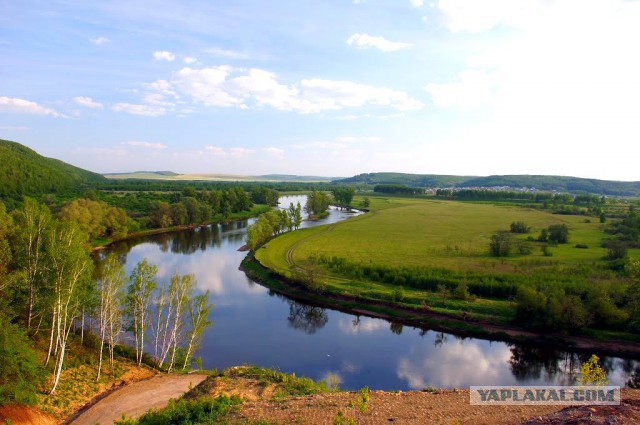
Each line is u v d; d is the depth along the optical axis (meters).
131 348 37.94
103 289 32.78
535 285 53.78
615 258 72.50
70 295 29.59
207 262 80.94
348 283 64.12
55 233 31.97
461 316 50.28
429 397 23.14
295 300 60.28
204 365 38.50
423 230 116.62
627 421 13.69
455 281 59.59
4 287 29.86
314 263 73.25
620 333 45.00
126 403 26.78
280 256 83.44
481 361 40.81
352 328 49.62
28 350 24.86
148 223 118.62
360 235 108.50
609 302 47.00
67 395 27.19
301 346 43.72
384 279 65.31
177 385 30.03
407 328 50.06
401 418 19.42
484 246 91.19
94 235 91.69
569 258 75.69
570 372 38.53
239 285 66.69
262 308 55.97
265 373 30.33
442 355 42.03
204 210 132.88
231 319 51.22
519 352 43.19
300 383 28.53
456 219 139.25
